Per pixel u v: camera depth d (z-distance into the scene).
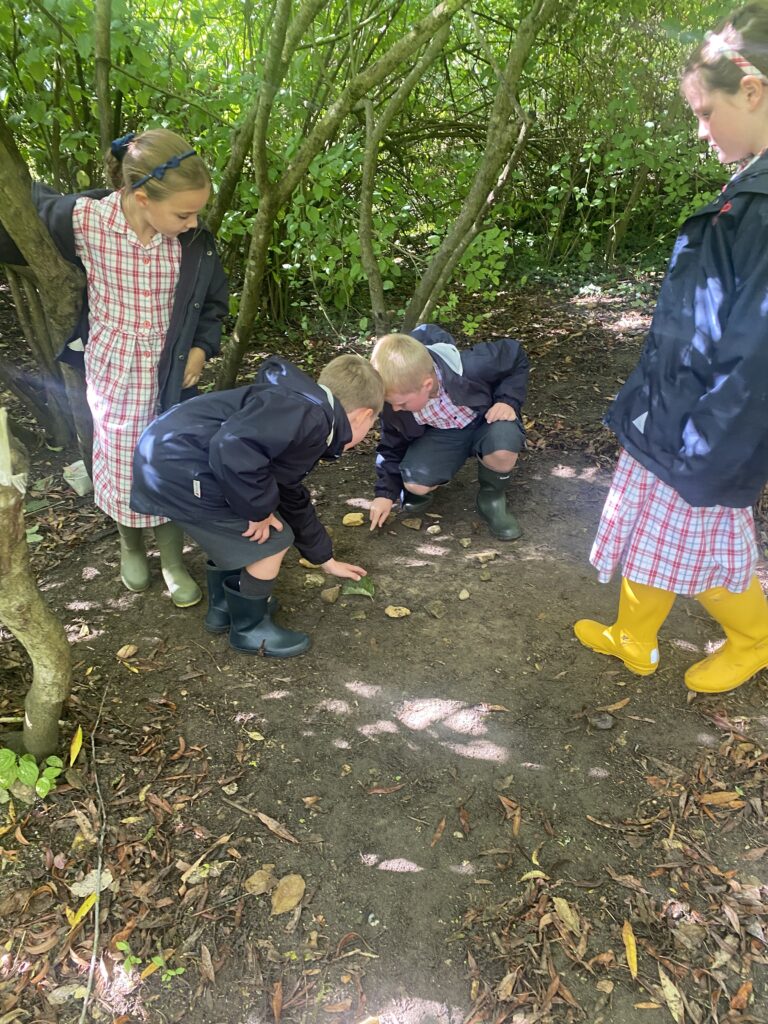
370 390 2.30
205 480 2.12
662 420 1.82
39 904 1.70
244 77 3.33
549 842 1.87
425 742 2.14
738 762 2.07
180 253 2.34
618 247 6.75
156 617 2.61
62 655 1.84
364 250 3.67
